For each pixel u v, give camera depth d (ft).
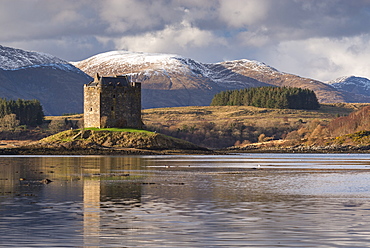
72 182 480.23
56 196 373.40
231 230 254.88
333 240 233.96
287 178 545.03
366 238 237.86
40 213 299.58
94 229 256.52
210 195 385.29
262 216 292.81
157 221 277.03
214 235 243.81
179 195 383.65
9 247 220.84
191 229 256.93
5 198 360.89
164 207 324.60
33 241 231.30
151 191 409.08
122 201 349.61
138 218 285.43
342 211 310.65
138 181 496.64
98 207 322.96
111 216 290.76
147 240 233.96
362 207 327.06
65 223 270.67
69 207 322.34
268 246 223.51
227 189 428.15
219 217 289.53
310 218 286.87
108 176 553.23
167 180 510.17
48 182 476.13
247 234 246.06
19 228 257.75
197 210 313.32
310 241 232.32
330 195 388.98
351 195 389.39
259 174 602.03
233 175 583.58
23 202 342.03
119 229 256.52
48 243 228.02
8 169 651.66
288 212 306.76
